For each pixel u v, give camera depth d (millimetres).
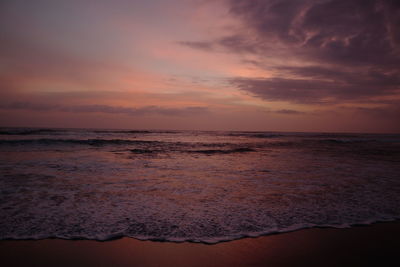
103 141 25484
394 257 3482
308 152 20109
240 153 18797
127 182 7805
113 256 3385
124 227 4281
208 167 11312
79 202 5609
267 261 3336
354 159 15188
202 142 31422
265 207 5508
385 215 5098
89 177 8414
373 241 3955
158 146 23844
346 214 5121
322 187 7512
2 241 3678
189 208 5348
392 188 7434
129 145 23797
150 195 6348
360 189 7273
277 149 23094
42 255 3350
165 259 3346
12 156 13297
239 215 4977
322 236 4105
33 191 6473
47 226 4238
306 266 3217
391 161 14273
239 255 3473
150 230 4191
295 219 4809
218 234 4098
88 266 3145
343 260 3379
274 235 4109
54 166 10391
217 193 6676
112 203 5594
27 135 32250
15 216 4645
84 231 4090
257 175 9430
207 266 3201
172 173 9578
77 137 31812
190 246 3701
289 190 7098
